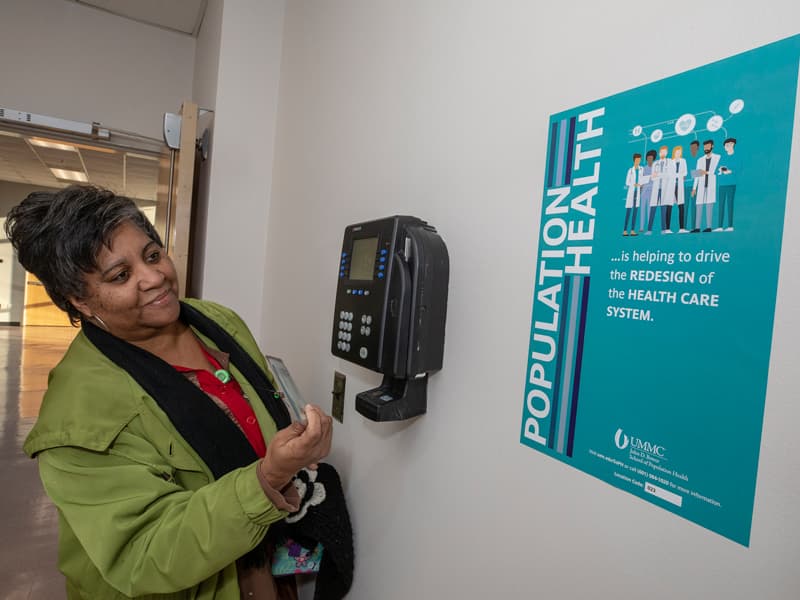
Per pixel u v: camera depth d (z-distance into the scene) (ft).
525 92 2.36
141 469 2.28
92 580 2.41
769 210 1.44
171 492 2.33
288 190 5.67
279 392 3.34
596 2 2.01
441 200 2.96
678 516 1.65
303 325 5.02
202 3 8.49
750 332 1.47
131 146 7.47
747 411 1.48
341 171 4.34
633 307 1.81
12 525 7.04
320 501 3.42
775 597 1.40
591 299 1.97
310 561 3.29
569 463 2.05
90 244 2.29
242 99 6.17
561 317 2.10
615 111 1.91
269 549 3.06
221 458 2.64
